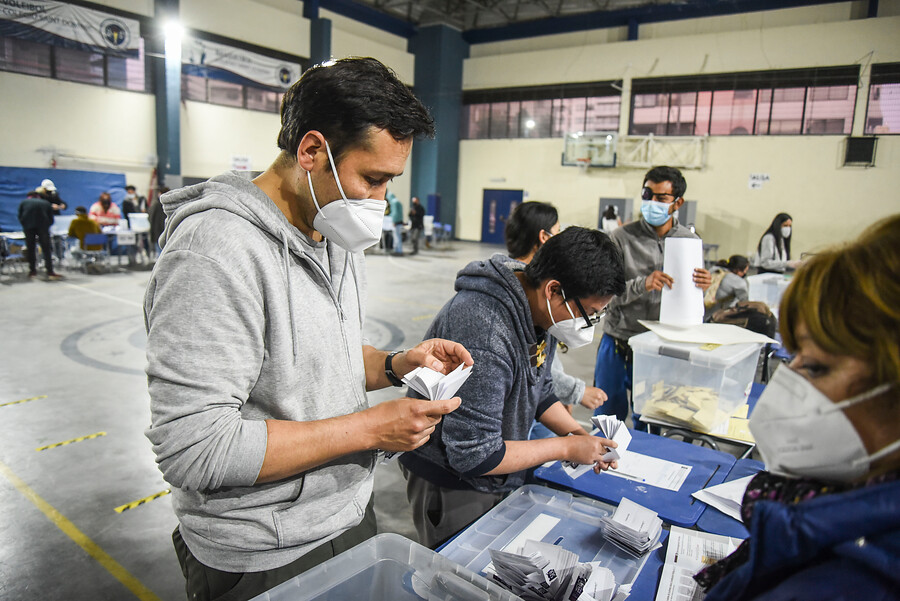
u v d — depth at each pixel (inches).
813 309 17.9
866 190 427.8
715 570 24.6
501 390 46.3
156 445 28.3
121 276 316.2
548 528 45.0
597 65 523.5
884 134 417.7
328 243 36.6
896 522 15.3
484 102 596.7
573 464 55.9
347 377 36.3
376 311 252.1
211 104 446.9
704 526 45.9
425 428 32.2
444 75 581.9
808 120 442.9
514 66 570.3
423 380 32.9
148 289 31.0
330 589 32.6
